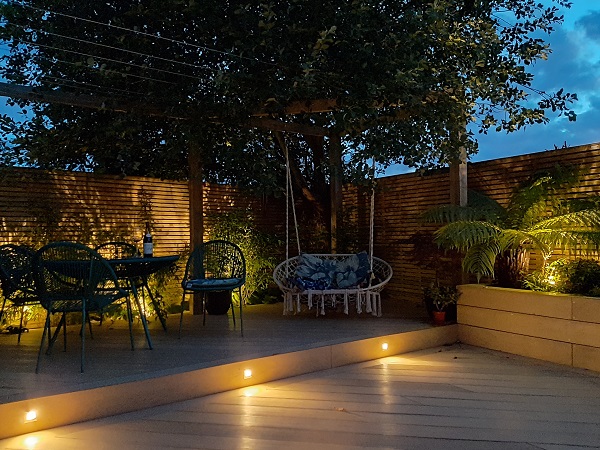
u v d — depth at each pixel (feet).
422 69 14.64
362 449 8.96
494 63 16.17
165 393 11.44
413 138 17.39
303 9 15.24
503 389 12.42
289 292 18.90
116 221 19.19
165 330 16.46
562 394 12.02
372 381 13.16
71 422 10.21
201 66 16.15
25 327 16.89
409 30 14.98
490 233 16.67
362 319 18.57
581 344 14.30
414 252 20.27
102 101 16.03
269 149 20.18
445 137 17.90
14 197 16.85
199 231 20.16
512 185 18.83
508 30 17.74
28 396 9.83
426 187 21.79
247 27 15.44
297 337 15.43
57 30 16.16
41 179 17.40
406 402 11.48
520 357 15.69
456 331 17.76
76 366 12.05
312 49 14.61
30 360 12.65
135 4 16.52
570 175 16.44
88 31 16.55
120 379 10.98
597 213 14.82
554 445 9.07
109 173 20.63
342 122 15.67
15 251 13.97
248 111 16.57
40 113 18.53
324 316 19.20
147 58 16.35
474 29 16.29
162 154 18.78
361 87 15.16
